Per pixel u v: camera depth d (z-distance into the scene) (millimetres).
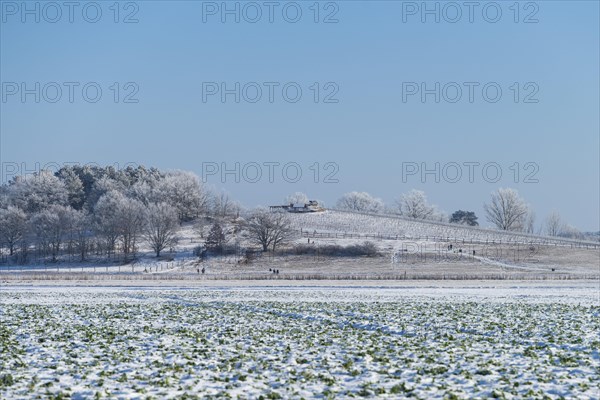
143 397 22484
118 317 46750
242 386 24125
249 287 81312
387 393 22953
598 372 25938
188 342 34812
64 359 29484
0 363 28359
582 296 67562
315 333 37781
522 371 26062
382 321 42938
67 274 110250
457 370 26344
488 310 50750
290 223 163875
